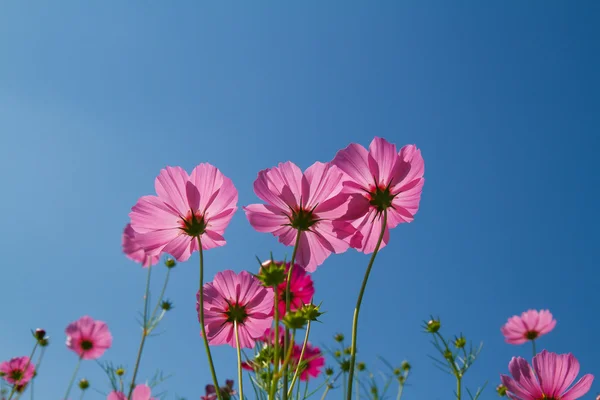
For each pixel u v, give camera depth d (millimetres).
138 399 738
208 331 692
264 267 586
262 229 655
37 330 1492
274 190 655
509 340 1264
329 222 657
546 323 1256
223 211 655
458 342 1009
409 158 652
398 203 658
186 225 651
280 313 699
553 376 722
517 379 725
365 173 651
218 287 697
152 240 656
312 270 670
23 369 1480
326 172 654
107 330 1539
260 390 683
